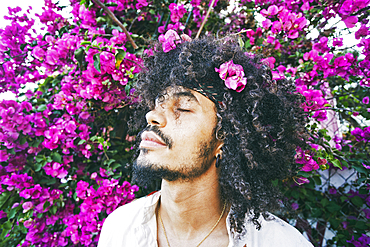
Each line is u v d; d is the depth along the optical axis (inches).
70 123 56.3
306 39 60.0
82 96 53.2
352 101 63.2
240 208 29.9
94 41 49.2
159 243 30.8
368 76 53.8
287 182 60.1
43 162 56.7
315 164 45.9
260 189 32.3
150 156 26.4
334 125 66.7
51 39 58.2
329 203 63.4
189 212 28.8
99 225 55.0
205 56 31.5
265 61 37.8
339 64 51.5
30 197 58.2
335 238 63.8
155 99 31.6
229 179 29.4
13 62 64.7
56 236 60.0
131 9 63.6
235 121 28.7
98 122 62.1
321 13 57.1
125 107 60.6
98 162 61.6
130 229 33.5
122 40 52.6
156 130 26.9
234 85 28.0
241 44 44.3
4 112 54.0
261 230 31.4
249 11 65.4
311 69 54.1
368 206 62.8
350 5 52.1
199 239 29.1
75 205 61.7
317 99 46.9
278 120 33.5
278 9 53.5
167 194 29.7
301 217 66.4
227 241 29.0
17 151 58.2
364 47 53.0
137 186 56.9
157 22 66.0
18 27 63.3
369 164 54.9
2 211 59.9
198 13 64.7
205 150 27.5
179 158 26.3
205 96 28.5
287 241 30.3
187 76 28.4
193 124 27.0
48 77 63.7
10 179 55.6
